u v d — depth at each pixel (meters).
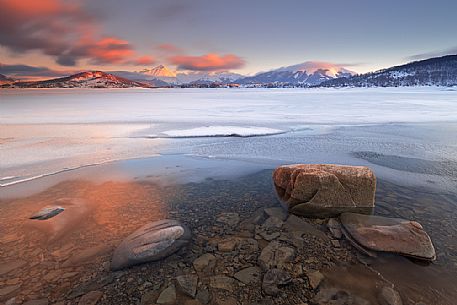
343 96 44.50
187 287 2.79
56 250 3.50
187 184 6.04
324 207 4.38
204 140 10.62
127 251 3.31
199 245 3.60
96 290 2.77
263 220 4.32
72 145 9.61
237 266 3.14
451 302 2.60
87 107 24.12
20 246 3.59
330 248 3.49
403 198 5.06
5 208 4.77
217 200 5.16
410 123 14.53
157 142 10.23
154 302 2.61
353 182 4.49
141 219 4.38
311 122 15.07
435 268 3.08
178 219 4.38
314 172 4.55
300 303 2.57
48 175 6.60
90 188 5.79
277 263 3.15
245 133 11.91
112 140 10.48
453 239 3.66
